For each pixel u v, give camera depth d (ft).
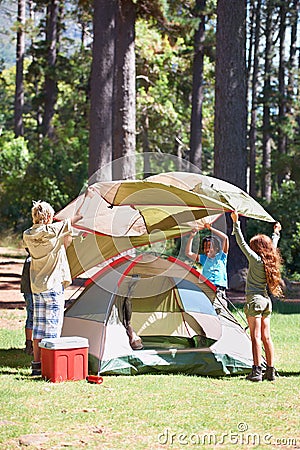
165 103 128.88
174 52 123.03
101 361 28.43
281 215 79.66
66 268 28.22
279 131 136.05
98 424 21.04
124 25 78.84
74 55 137.39
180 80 130.31
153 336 33.19
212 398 24.50
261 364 28.66
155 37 119.24
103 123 66.08
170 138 139.23
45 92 138.72
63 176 104.27
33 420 21.30
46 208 27.91
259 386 26.81
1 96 224.33
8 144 110.32
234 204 29.45
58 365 26.66
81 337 29.37
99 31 66.18
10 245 97.35
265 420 21.81
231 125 62.59
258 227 79.20
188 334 32.76
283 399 24.54
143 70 124.88
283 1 138.41
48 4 136.36
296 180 93.50
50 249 27.55
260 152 192.95
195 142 111.65
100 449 18.78
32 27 140.87
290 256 74.84
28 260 32.81
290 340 38.17
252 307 28.09
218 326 30.60
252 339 28.19
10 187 104.94
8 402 23.24
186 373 29.45
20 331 39.88
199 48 110.73
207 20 114.11
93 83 66.54
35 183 103.86
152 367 29.17
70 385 26.03
